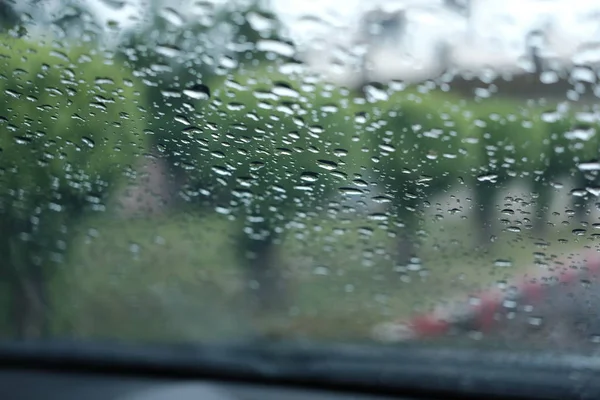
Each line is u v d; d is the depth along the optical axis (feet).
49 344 7.73
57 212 8.70
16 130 7.82
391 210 8.00
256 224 8.55
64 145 7.96
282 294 8.96
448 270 8.00
